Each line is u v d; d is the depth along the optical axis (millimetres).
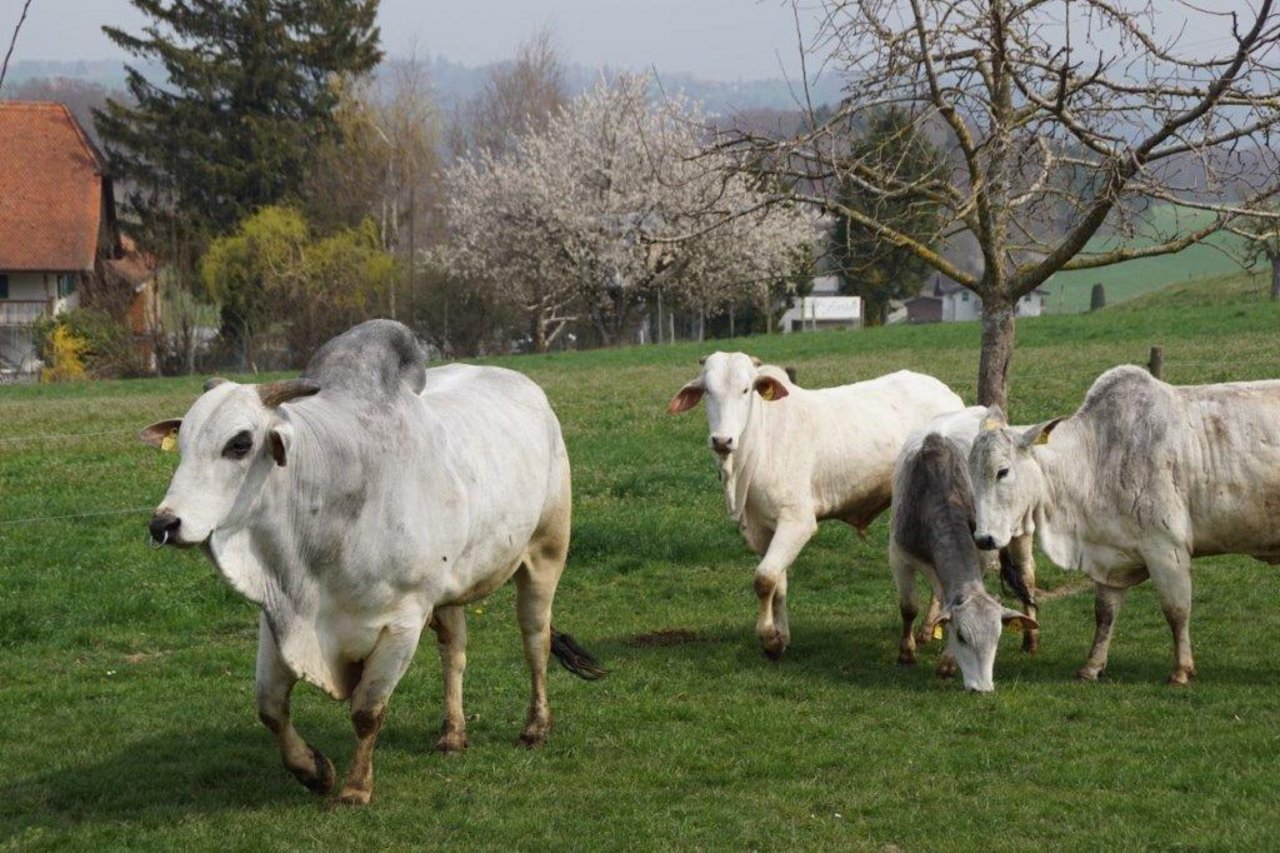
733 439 10391
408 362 7855
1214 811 7316
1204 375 25641
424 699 9859
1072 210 12773
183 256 59219
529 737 8836
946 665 10195
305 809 7578
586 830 7281
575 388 32906
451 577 7789
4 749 8773
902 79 12203
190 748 8797
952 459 10227
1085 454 10000
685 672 10555
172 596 12906
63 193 56281
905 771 8109
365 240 58594
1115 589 10086
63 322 52406
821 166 12398
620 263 53219
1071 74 12023
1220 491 9742
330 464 7074
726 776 8125
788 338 49031
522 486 8336
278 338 56625
